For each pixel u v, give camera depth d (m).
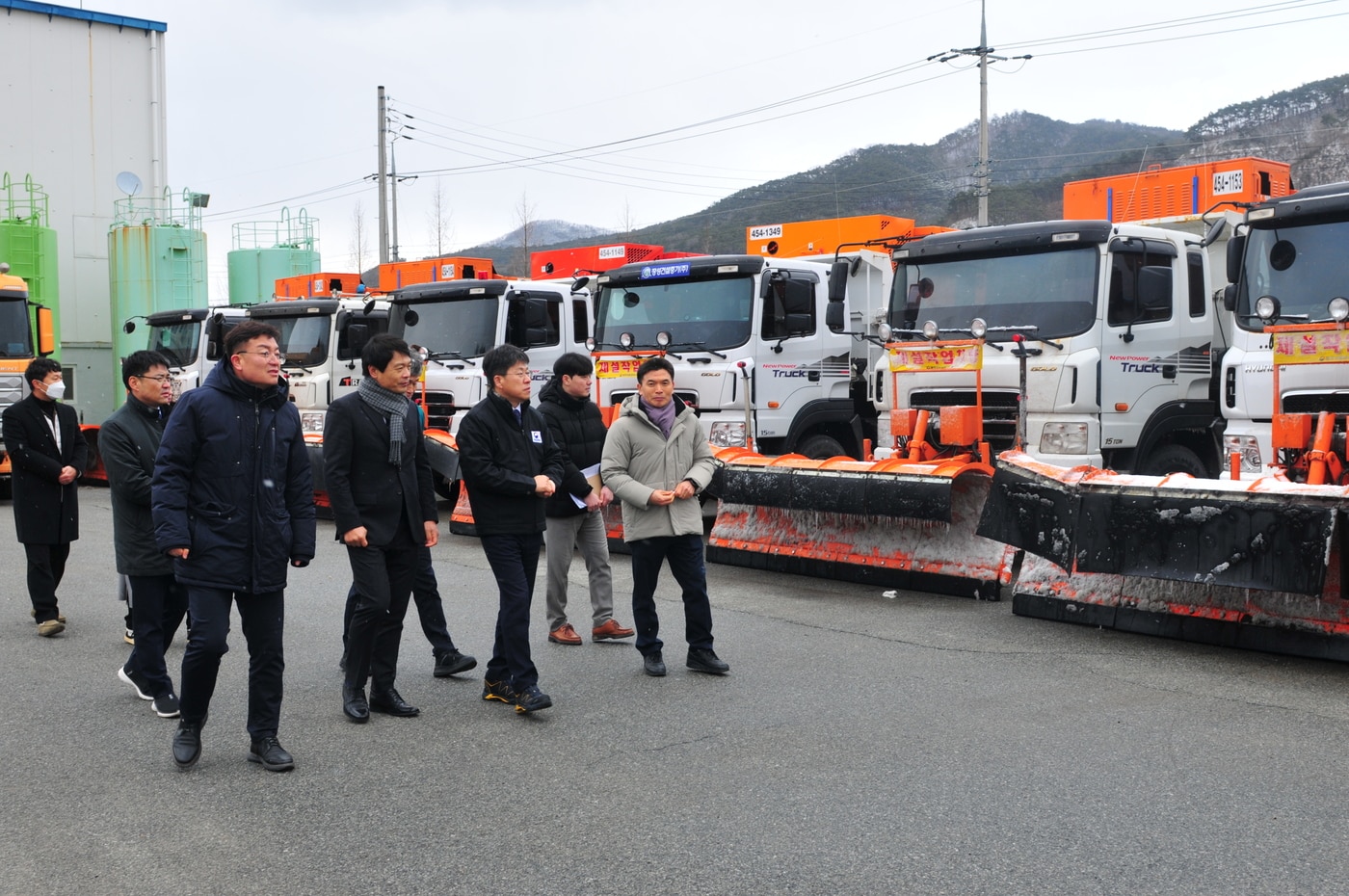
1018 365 9.86
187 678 5.05
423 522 5.93
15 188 27.45
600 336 12.63
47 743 5.53
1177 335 10.55
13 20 27.36
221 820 4.50
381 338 5.75
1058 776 4.89
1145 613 7.41
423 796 4.75
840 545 9.44
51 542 7.84
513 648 5.89
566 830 4.36
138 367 6.14
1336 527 6.37
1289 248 8.57
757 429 11.55
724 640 7.46
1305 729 5.50
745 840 4.23
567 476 6.78
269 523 5.05
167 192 29.41
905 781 4.83
